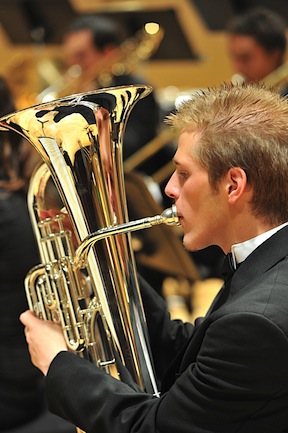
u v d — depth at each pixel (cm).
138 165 890
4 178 597
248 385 337
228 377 339
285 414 345
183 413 346
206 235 371
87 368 382
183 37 1031
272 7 1081
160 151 909
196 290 1110
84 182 401
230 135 357
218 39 1155
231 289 364
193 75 1181
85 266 409
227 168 356
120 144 408
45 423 605
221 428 343
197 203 366
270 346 331
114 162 404
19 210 594
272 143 355
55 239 430
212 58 1165
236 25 882
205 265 877
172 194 375
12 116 402
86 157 399
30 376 602
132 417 357
